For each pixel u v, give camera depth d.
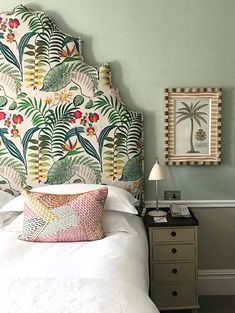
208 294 2.72
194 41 2.60
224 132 2.67
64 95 2.58
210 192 2.72
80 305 1.18
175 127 2.64
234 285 2.72
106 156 2.62
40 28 2.54
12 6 2.59
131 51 2.62
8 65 2.58
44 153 2.63
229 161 2.69
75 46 2.57
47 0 2.58
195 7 2.57
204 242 2.73
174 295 2.40
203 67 2.62
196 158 2.66
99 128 2.60
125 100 2.65
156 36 2.60
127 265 1.59
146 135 2.68
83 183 2.64
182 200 2.72
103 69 2.56
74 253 1.75
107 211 2.24
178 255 2.37
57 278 1.40
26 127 2.61
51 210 2.02
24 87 2.58
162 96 2.64
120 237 1.99
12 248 1.82
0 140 2.63
